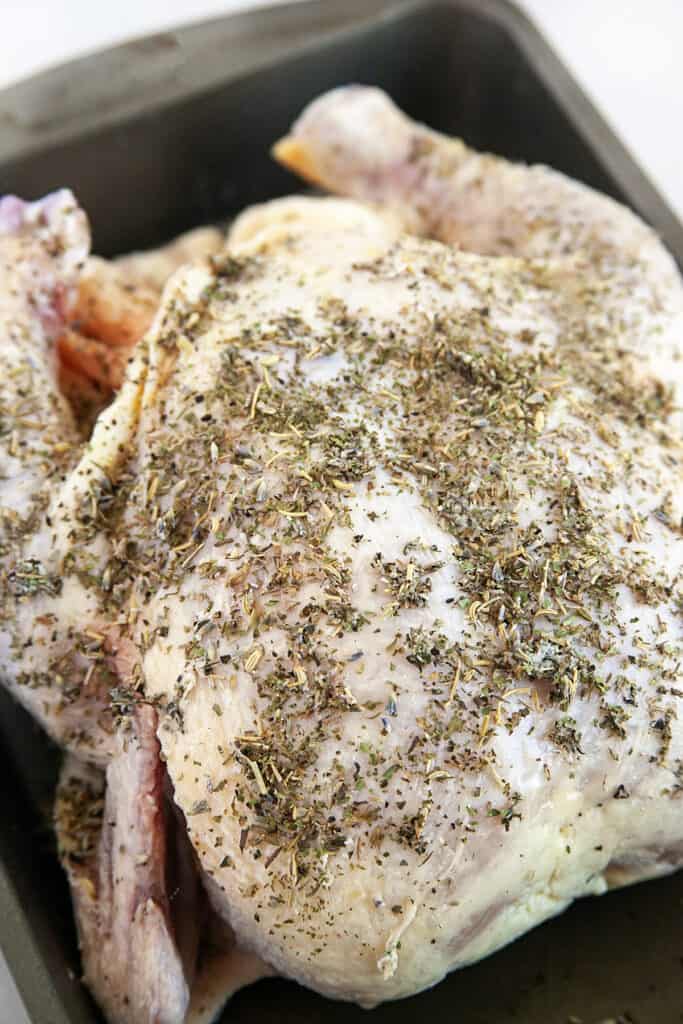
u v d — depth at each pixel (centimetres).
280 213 50
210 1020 43
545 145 56
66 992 41
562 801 39
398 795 38
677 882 46
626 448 42
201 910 42
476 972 45
